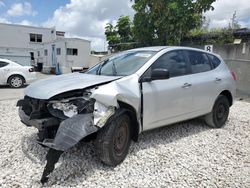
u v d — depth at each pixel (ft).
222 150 12.68
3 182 8.96
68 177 9.41
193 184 9.31
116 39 64.23
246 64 32.58
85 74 13.05
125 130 10.73
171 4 36.60
